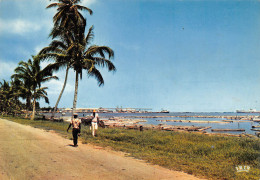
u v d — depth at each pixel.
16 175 5.10
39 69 32.38
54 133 14.61
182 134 13.85
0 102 52.00
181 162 6.98
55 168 5.82
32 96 36.44
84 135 14.02
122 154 8.24
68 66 25.61
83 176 5.20
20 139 10.89
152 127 24.80
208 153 8.59
